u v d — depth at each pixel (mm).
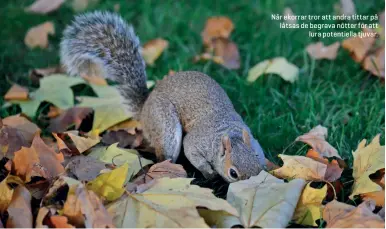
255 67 7852
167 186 5035
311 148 6309
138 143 6504
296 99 7438
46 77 7648
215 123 6086
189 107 6309
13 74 8008
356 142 6496
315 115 7012
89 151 6043
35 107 7105
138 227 4680
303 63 8250
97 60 7148
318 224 5164
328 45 8484
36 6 9211
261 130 6727
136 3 9453
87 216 4621
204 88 6414
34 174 5391
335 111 7219
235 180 5551
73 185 4770
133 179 5613
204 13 9219
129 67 6988
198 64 8203
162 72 8055
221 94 6516
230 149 5602
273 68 7758
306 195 5043
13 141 5984
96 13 7219
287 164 5559
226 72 8125
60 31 8906
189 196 4832
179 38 8727
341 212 4988
